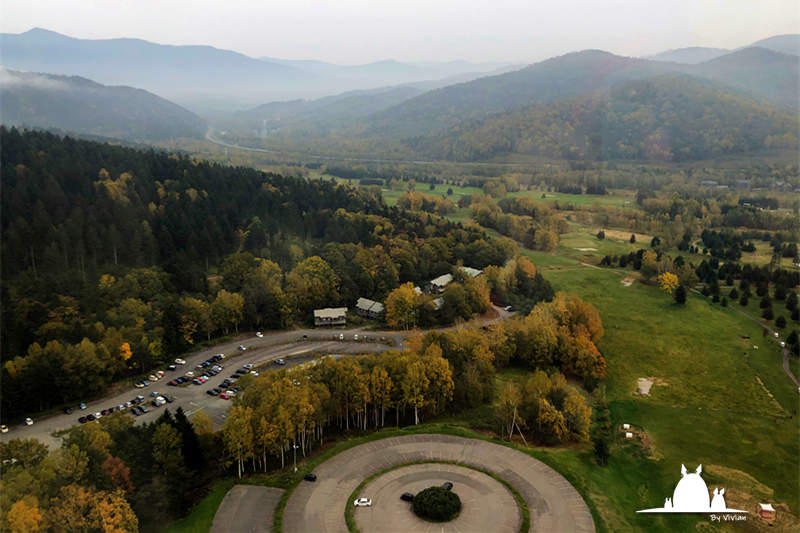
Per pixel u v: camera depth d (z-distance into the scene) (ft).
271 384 390.01
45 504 265.13
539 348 506.07
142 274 596.70
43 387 416.26
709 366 510.58
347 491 312.29
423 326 631.15
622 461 371.97
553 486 321.73
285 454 363.56
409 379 403.34
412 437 378.12
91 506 268.82
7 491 260.62
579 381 497.05
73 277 557.74
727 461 375.66
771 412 438.40
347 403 393.09
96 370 442.91
